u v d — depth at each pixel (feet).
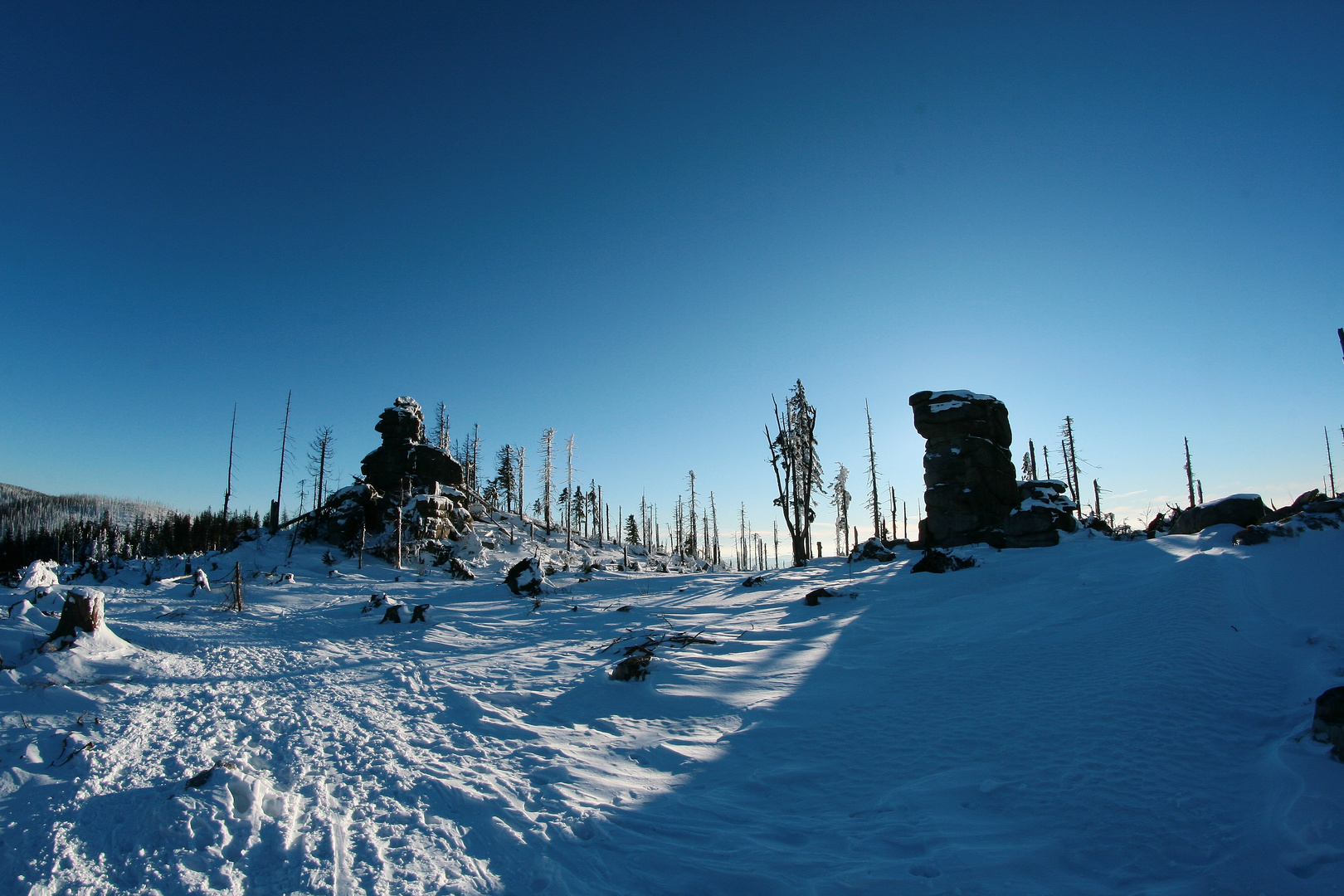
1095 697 30.66
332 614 84.53
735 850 19.74
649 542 323.16
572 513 293.23
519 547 187.11
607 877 18.20
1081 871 17.69
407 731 32.50
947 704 32.81
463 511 173.06
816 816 22.43
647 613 76.18
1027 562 77.00
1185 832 19.11
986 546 92.43
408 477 173.47
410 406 182.80
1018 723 29.07
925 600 65.67
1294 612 40.16
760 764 27.58
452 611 81.71
